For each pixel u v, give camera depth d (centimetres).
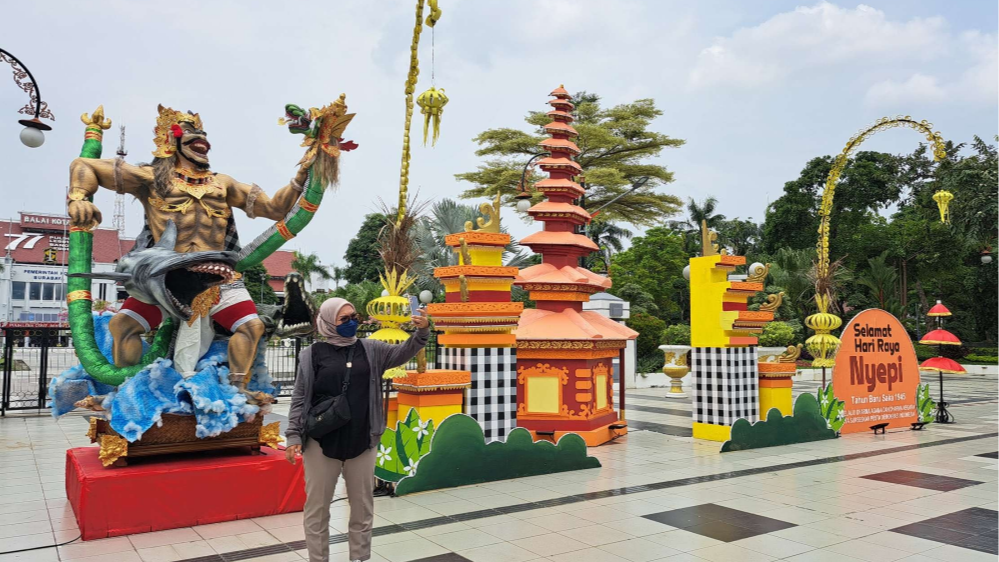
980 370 2962
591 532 529
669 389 2008
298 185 592
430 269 1914
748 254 4222
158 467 534
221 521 544
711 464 815
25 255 4119
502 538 512
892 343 1155
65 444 973
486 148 3097
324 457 396
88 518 495
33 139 771
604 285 1035
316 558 396
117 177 545
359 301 2328
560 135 1031
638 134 3216
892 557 471
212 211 574
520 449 736
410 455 660
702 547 492
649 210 3253
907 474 761
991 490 682
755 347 986
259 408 582
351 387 397
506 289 804
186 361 558
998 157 3297
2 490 676
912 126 1139
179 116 566
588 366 946
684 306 3384
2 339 2589
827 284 1089
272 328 627
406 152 721
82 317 546
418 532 528
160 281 522
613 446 945
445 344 759
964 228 3234
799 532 531
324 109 582
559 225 1007
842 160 1188
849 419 1073
